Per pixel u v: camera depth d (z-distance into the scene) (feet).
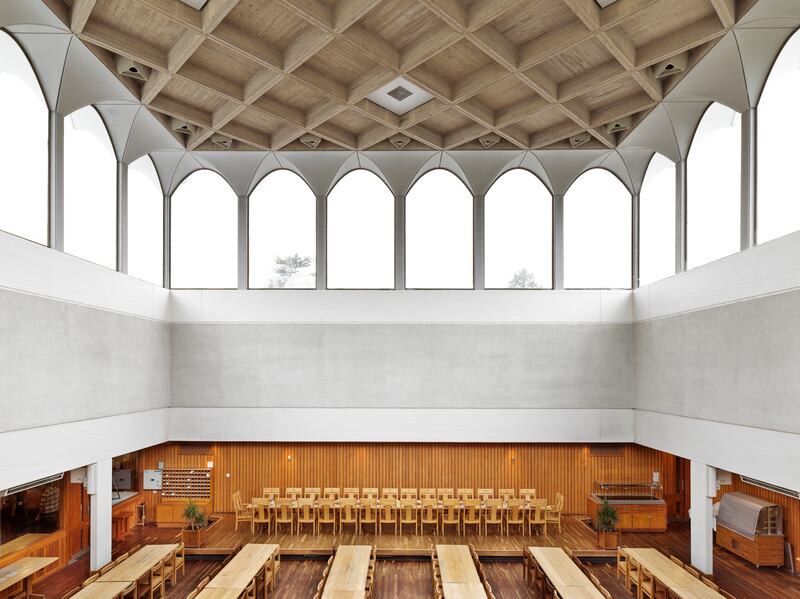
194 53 34.99
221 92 37.83
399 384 53.11
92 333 39.70
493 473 55.52
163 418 52.06
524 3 30.19
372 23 32.01
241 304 53.57
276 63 34.27
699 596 31.60
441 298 53.36
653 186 51.29
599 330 53.31
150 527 53.47
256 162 51.93
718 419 38.17
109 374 42.06
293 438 53.11
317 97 40.81
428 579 41.65
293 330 53.57
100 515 40.60
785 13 29.43
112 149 45.39
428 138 46.09
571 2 28.04
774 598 36.63
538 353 53.21
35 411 33.17
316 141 47.91
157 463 55.72
